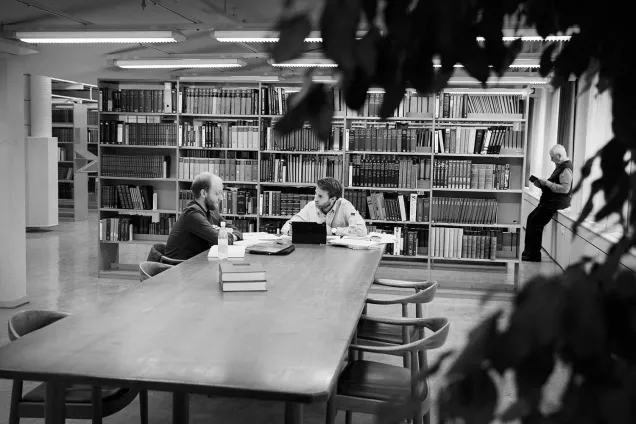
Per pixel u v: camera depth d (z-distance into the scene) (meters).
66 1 6.22
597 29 0.64
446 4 0.59
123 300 3.43
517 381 0.56
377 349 3.07
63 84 15.30
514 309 0.58
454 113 8.09
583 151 9.60
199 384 2.21
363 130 8.28
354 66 0.59
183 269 4.38
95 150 18.12
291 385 2.20
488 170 8.07
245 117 8.70
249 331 2.86
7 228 6.93
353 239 5.91
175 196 8.93
